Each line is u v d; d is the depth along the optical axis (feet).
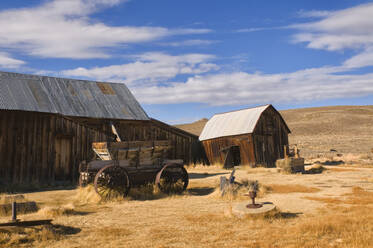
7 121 65.10
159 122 96.78
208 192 50.67
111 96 92.07
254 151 97.60
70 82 89.81
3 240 23.67
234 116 111.34
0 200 39.86
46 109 70.33
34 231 26.09
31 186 62.13
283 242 22.63
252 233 25.31
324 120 335.88
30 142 67.31
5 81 73.56
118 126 84.12
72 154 73.26
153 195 46.37
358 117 336.49
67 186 65.92
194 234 25.41
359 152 143.54
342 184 54.13
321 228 25.27
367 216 28.76
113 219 31.30
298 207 35.50
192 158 108.58
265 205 32.83
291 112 456.04
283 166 76.43
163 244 22.86
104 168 44.24
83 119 78.07
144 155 49.67
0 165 63.10
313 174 74.28
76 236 25.39
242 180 54.19
